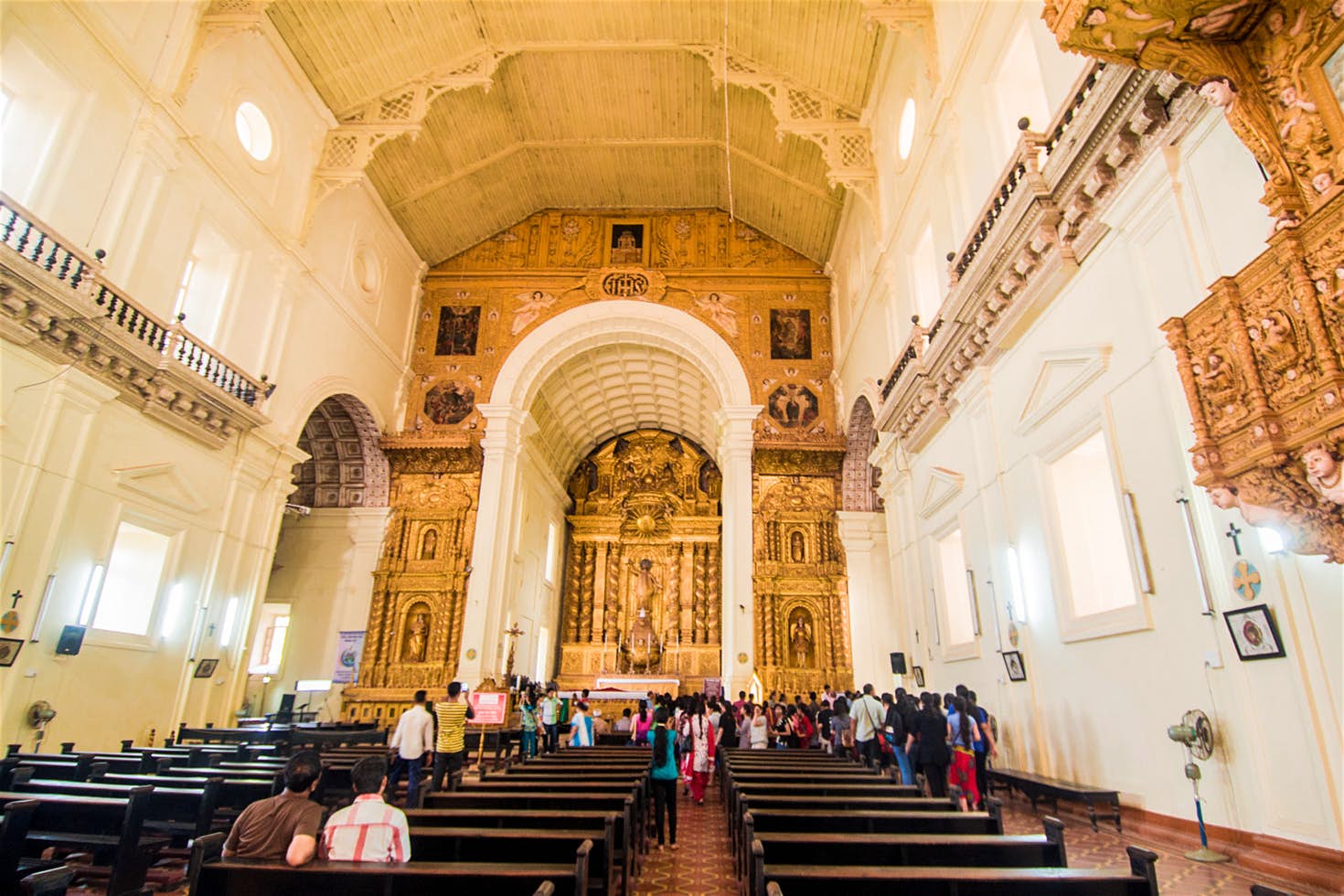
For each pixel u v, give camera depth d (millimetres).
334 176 16234
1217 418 4523
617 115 19516
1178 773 6238
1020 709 9242
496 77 18141
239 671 14125
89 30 10352
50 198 9883
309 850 3572
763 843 4039
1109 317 7266
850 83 16188
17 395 9398
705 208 22906
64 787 5727
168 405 11953
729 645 18781
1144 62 4688
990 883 3275
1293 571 5105
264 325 14773
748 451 20203
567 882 3363
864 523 20188
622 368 24750
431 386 21234
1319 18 4004
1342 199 3725
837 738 11859
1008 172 8672
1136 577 6758
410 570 19578
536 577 24422
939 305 12781
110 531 10883
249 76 13992
